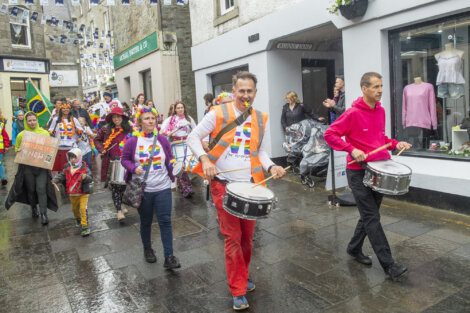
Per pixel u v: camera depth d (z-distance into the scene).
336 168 6.25
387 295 3.40
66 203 7.36
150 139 4.20
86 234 5.38
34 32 20.98
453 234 4.61
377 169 3.50
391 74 6.25
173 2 12.91
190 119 6.94
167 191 4.21
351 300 3.36
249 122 3.31
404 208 5.68
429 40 5.81
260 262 4.21
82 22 25.42
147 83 14.96
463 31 5.41
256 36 8.77
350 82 6.73
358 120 3.75
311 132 7.32
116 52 17.66
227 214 3.27
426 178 5.60
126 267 4.29
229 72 10.57
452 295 3.33
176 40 13.02
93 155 13.32
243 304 3.28
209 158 3.29
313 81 9.70
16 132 11.91
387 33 6.17
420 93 6.04
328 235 4.85
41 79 21.45
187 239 5.03
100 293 3.74
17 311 3.49
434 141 6.00
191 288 3.74
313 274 3.87
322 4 7.05
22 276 4.20
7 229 5.86
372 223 3.71
